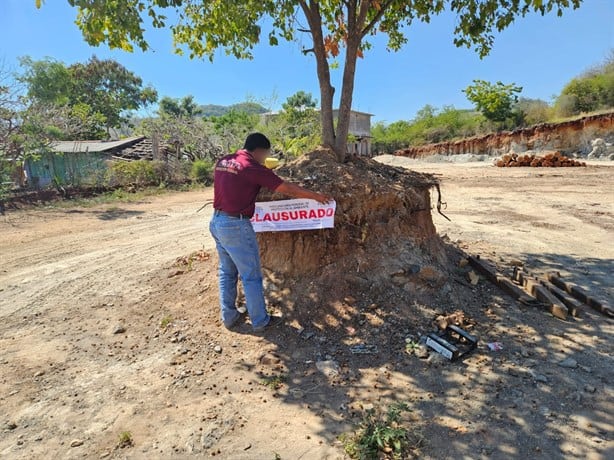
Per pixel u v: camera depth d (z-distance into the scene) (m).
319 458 2.11
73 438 2.32
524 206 9.45
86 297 4.38
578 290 3.95
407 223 4.20
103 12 3.82
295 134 21.23
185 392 2.71
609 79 25.59
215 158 20.81
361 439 2.19
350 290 3.64
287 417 2.43
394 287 3.69
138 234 7.53
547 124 25.92
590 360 2.92
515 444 2.16
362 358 3.01
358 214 3.89
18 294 4.57
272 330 3.39
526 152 25.72
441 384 2.69
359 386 2.70
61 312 4.04
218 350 3.18
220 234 3.20
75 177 14.65
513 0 4.54
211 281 4.29
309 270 3.81
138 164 15.59
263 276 3.93
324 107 4.49
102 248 6.53
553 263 5.05
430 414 2.41
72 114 19.14
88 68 34.12
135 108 38.03
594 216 8.05
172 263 5.21
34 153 13.67
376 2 4.66
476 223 7.57
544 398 2.52
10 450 2.23
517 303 3.79
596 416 2.35
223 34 5.06
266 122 24.27
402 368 2.88
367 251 3.88
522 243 6.00
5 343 3.44
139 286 4.57
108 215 9.79
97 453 2.20
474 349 3.08
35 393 2.74
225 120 24.42
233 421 2.41
